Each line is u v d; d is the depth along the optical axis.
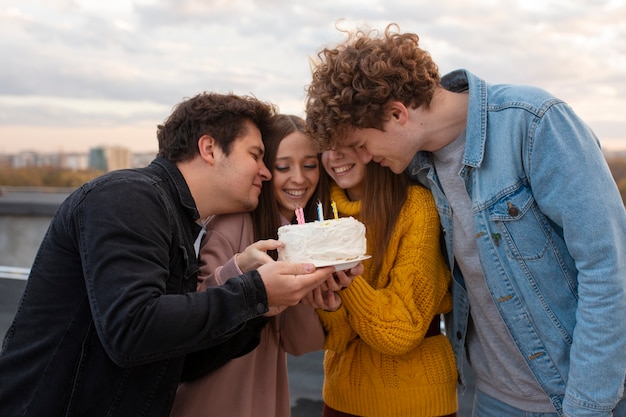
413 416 2.13
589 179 1.71
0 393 1.62
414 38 1.97
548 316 1.88
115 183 1.60
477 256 2.02
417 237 2.08
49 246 1.64
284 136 2.15
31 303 1.64
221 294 1.57
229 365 1.95
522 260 1.87
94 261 1.50
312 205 2.29
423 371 2.14
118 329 1.45
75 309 1.61
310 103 2.04
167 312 1.48
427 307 2.06
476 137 1.90
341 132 1.97
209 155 1.87
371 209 2.11
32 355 1.62
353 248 1.82
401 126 1.94
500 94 1.92
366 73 1.86
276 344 2.07
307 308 2.04
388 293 2.04
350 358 2.21
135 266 1.50
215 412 1.94
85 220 1.55
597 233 1.69
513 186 1.84
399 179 2.14
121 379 1.61
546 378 1.92
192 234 1.88
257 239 2.15
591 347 1.71
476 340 2.16
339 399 2.23
